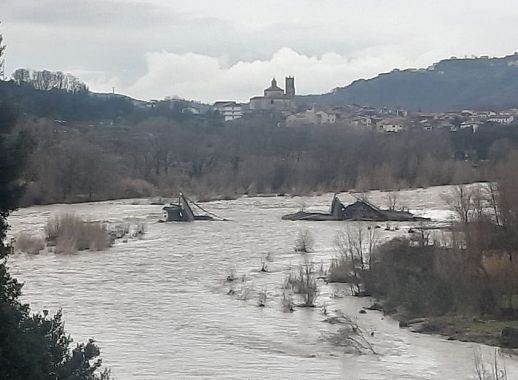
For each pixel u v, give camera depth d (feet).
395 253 138.00
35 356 39.32
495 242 121.70
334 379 85.10
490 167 301.02
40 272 157.58
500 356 92.84
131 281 148.46
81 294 134.92
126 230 225.15
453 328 104.99
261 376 86.02
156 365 90.33
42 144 323.37
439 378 85.05
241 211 293.43
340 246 160.86
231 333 106.42
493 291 112.57
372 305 122.31
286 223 250.98
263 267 160.15
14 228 221.05
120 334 105.70
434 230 175.73
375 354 95.04
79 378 42.75
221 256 180.45
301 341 102.12
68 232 194.80
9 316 39.65
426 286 119.65
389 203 270.46
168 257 179.22
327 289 135.23
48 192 313.53
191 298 131.75
